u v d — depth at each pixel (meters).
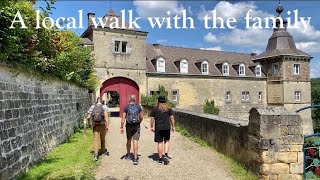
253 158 6.52
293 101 35.91
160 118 8.06
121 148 10.23
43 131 8.30
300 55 36.19
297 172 6.14
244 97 35.59
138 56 28.38
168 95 30.55
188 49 36.41
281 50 37.16
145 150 9.92
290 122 6.20
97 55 26.58
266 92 37.22
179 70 31.95
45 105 8.68
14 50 6.09
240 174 6.73
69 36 12.46
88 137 12.33
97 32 26.75
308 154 6.36
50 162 7.53
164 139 8.15
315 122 38.50
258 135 6.25
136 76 28.30
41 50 8.57
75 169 6.75
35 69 7.64
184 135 12.52
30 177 6.12
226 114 34.06
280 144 6.14
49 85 9.27
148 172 7.17
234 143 7.81
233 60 38.41
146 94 28.88
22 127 6.56
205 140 10.52
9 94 5.90
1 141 5.36
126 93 28.06
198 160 8.27
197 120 11.54
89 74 18.98
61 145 9.98
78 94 15.27
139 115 8.20
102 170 7.31
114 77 27.41
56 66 9.66
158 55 31.69
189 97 31.89
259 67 36.94
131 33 28.02
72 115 13.16
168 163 7.93
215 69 34.81
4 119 5.57
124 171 7.24
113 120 23.19
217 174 6.95
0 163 5.25
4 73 5.69
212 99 33.28
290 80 35.88
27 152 6.79
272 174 6.08
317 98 45.22
